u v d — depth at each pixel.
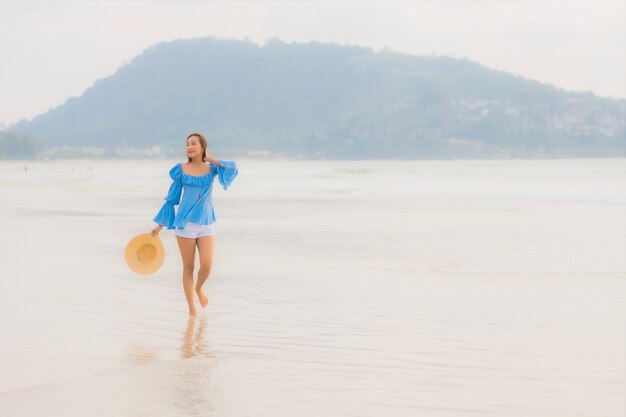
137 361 5.84
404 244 13.73
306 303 8.17
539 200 26.86
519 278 9.83
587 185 33.38
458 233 15.62
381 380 5.30
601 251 12.58
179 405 4.75
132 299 8.47
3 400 4.85
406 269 10.66
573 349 6.12
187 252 7.62
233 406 4.73
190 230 7.57
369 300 8.33
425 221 18.56
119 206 25.31
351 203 26.25
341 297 8.51
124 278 9.97
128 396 4.93
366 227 17.05
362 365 5.69
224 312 7.73
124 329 6.96
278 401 4.84
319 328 6.95
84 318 7.43
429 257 11.94
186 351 6.15
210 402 4.82
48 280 9.77
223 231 16.27
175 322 7.26
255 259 11.77
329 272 10.38
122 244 13.83
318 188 38.84
